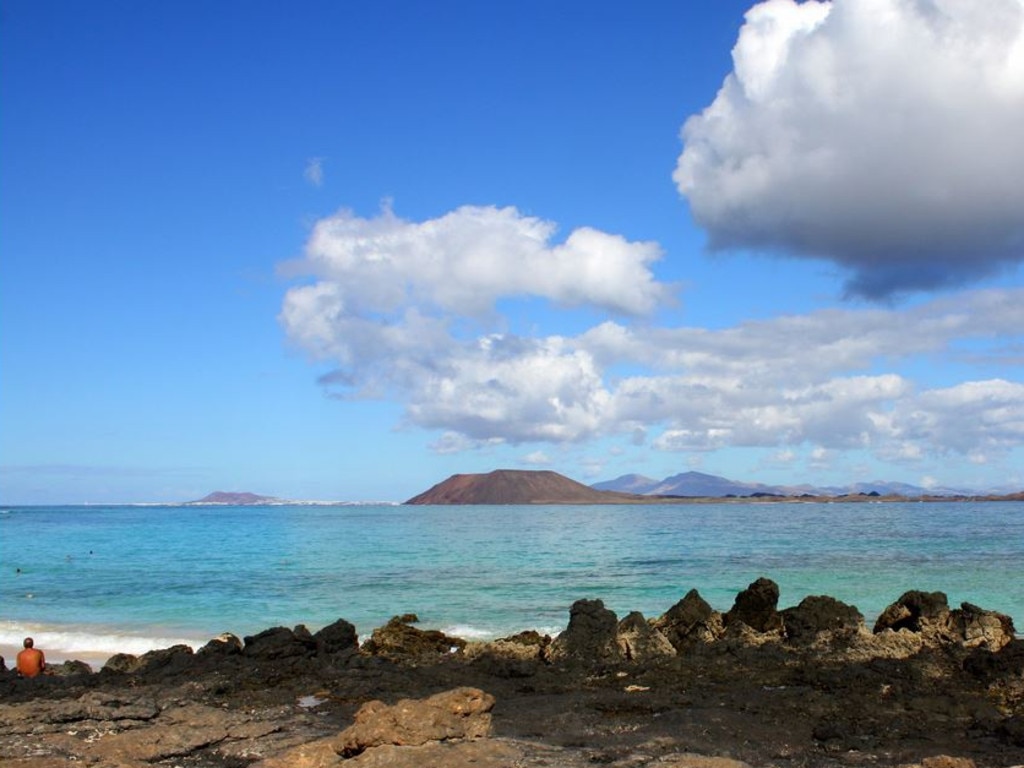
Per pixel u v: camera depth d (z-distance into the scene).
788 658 23.44
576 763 13.83
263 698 20.03
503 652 26.31
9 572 70.00
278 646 25.36
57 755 14.83
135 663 25.58
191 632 38.94
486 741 14.21
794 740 16.22
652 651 24.69
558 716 17.78
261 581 60.56
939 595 26.95
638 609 46.28
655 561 75.88
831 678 20.80
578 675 22.70
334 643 27.03
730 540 108.62
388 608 46.03
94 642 36.06
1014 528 138.75
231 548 99.44
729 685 20.89
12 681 22.48
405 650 28.20
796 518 199.38
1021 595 49.59
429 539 116.31
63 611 46.41
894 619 27.36
